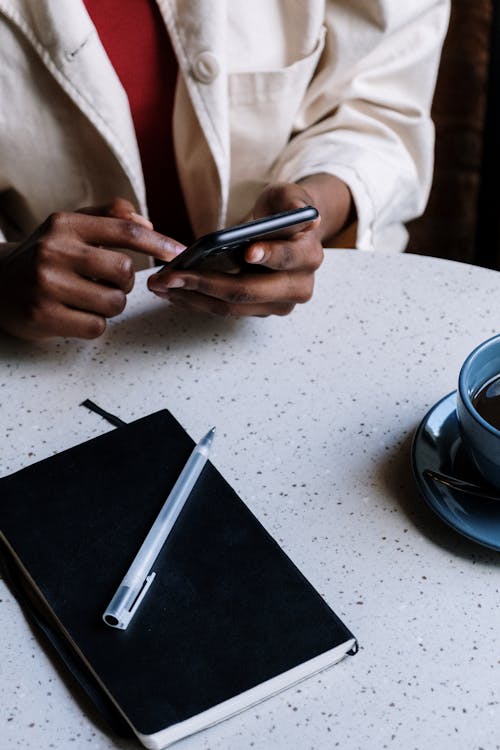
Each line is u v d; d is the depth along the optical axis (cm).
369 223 105
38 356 76
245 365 75
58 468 64
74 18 95
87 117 99
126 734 50
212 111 104
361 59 113
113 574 56
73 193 109
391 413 70
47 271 75
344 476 65
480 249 148
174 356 76
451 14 133
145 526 59
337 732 50
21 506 61
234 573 56
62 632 55
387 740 49
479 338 77
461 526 58
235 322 80
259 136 114
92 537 59
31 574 57
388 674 52
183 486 61
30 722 51
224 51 103
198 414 70
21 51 98
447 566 58
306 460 66
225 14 103
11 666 54
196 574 56
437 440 65
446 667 52
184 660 51
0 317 78
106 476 63
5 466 66
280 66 111
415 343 76
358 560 59
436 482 62
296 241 76
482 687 51
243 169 117
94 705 51
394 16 111
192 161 112
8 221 115
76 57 96
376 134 115
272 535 60
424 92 120
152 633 53
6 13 94
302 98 116
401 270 85
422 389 72
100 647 52
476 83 136
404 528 61
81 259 76
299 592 55
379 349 76
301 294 78
